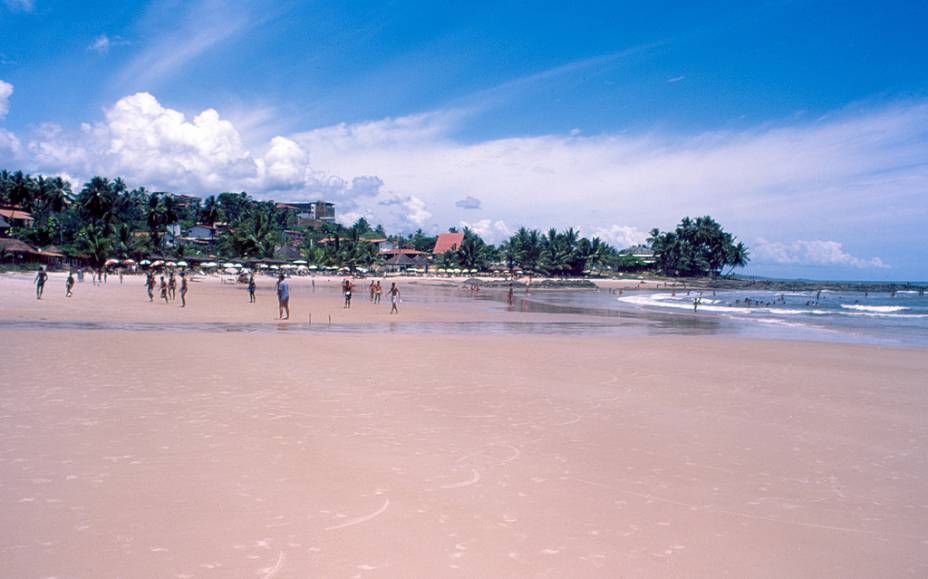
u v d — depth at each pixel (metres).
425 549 5.46
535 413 10.89
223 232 137.38
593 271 174.50
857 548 5.76
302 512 6.18
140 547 5.32
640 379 14.88
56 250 91.00
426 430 9.50
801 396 13.23
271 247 122.19
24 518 5.82
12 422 9.17
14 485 6.65
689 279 174.50
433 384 13.34
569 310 46.69
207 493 6.60
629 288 133.25
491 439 9.11
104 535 5.53
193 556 5.19
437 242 169.62
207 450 8.10
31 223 101.44
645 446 8.98
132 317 28.38
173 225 127.75
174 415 9.89
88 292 47.47
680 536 5.92
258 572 4.95
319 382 13.12
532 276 152.25
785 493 7.18
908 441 9.66
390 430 9.43
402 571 5.05
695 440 9.40
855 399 13.03
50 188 110.19
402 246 182.12
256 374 13.84
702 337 26.30
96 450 7.96
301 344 19.47
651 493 7.06
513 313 41.12
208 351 17.19
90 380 12.52
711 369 16.78
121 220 120.69
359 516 6.13
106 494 6.48
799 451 8.96
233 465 7.54
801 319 42.53
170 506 6.22
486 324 31.25
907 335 30.22
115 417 9.64
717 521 6.31
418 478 7.30
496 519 6.18
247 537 5.58
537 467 7.87
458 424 9.95
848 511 6.67
